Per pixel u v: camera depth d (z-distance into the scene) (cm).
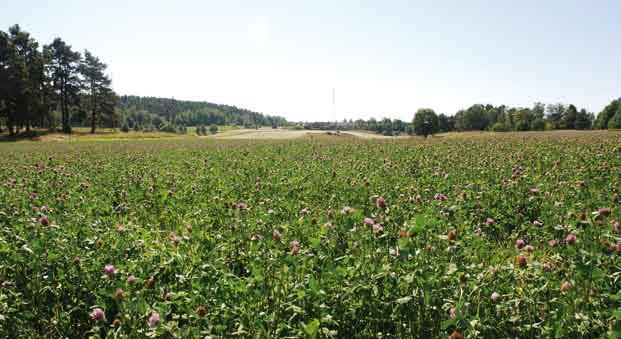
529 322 471
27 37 9588
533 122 13300
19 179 1600
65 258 621
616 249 520
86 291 578
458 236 671
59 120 13362
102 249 664
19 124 8975
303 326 417
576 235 628
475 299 486
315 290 477
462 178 1284
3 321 511
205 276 548
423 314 485
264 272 542
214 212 990
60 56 10306
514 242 808
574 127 14325
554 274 513
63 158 2989
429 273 486
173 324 447
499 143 3344
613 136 4272
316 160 2150
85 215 970
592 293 489
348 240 654
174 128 16075
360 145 3672
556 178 1208
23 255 615
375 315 494
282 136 10469
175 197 1193
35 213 886
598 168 1290
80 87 10656
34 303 565
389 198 995
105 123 11544
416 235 596
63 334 531
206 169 1870
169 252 648
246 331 443
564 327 432
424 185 1198
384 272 500
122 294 497
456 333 407
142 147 4744
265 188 1292
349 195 1090
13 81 8512
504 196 988
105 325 536
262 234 736
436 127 12075
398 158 2195
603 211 663
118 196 1277
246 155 2695
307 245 688
